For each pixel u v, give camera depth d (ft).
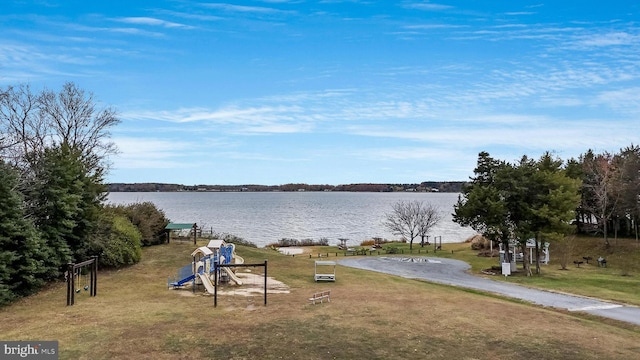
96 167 137.39
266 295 79.25
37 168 94.17
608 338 60.08
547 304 88.07
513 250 163.84
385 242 261.03
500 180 140.56
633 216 188.96
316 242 253.65
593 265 164.96
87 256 104.53
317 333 57.98
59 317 63.26
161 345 51.42
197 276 88.38
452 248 221.66
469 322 65.87
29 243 77.82
